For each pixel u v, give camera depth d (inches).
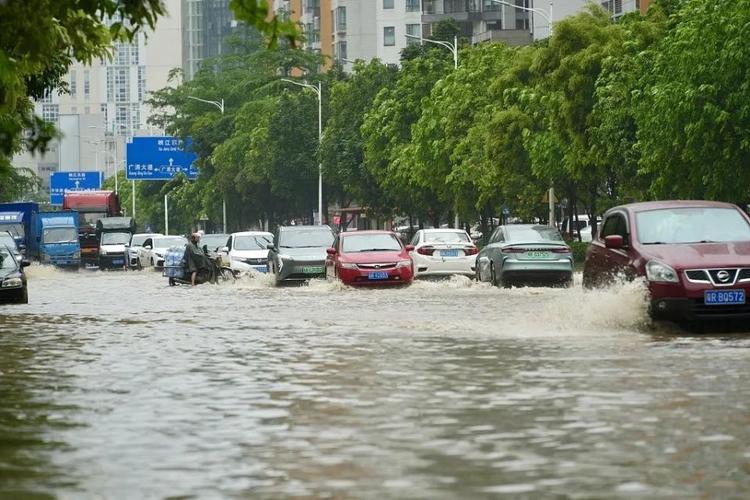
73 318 1498.5
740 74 2289.6
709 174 2361.0
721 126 2301.9
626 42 2847.0
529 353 932.0
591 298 1165.1
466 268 2327.8
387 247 2169.0
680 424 594.2
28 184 6756.9
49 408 685.3
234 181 6284.5
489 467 499.2
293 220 6825.8
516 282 2078.0
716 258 1108.5
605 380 760.3
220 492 460.1
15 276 1895.9
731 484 463.2
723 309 1093.8
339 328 1223.5
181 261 2630.4
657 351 928.9
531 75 3427.7
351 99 5000.0
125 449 552.4
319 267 2402.8
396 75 4862.2
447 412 645.3
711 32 2311.8
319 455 530.6
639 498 441.7
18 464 518.6
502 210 3954.2
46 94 1553.9
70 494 459.5
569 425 596.7
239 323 1336.1
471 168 3624.5
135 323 1381.6
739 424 592.1
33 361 953.5
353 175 4918.8
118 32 712.4
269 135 5654.5
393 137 4402.1
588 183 3243.1
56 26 794.2
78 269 4813.0
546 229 2096.5
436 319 1350.9
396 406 669.9
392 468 500.7
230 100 7549.2
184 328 1279.5
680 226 1184.2
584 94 2974.9
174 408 677.9
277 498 449.4
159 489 466.9
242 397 717.3
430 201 4397.1
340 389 745.6
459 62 4414.4
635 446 540.1
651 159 2469.2
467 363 872.3
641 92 2628.0
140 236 4817.9
